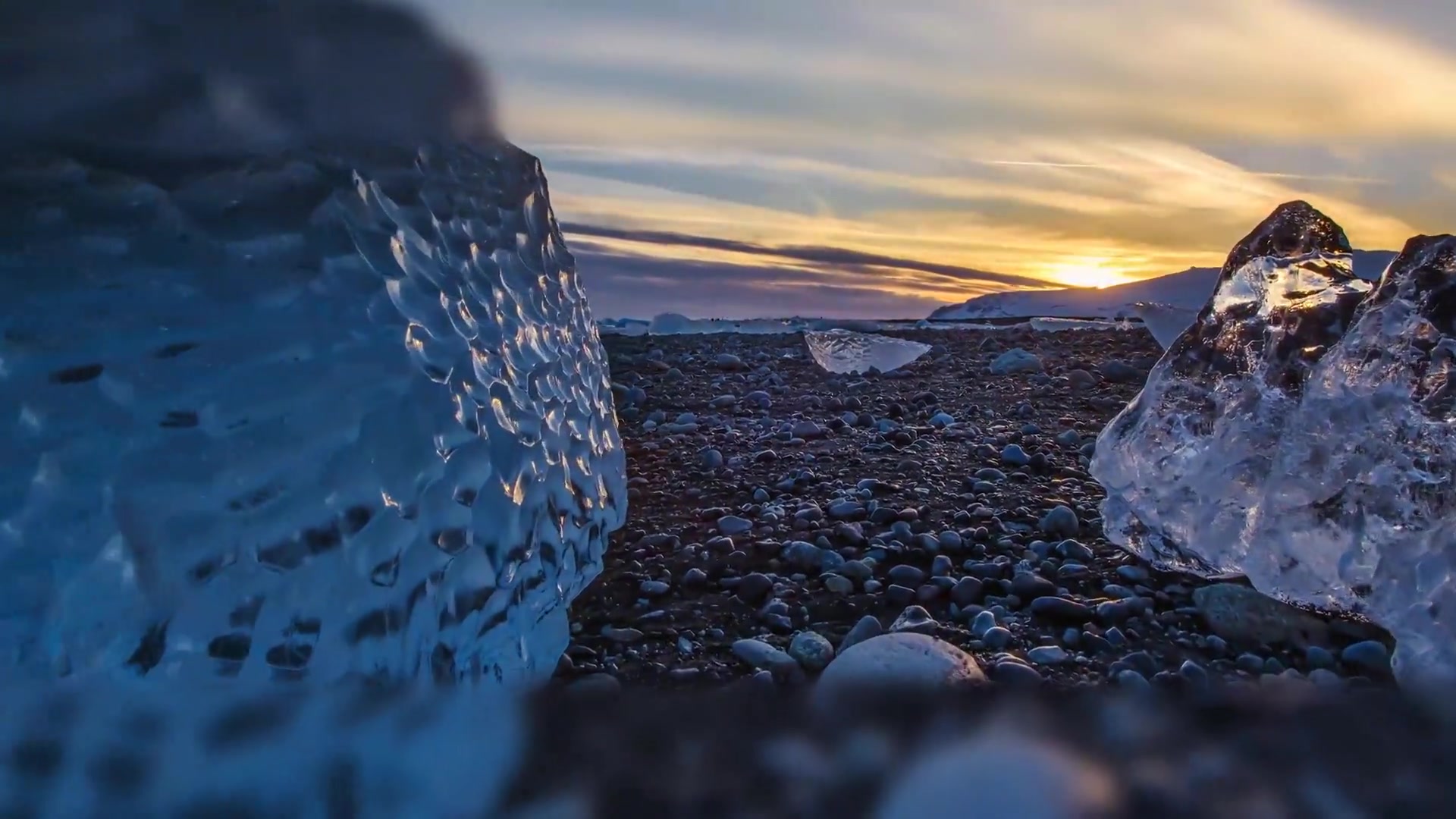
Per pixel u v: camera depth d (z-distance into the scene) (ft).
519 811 4.74
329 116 5.77
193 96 5.05
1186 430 8.14
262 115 5.37
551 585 6.66
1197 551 7.89
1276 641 6.91
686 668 6.46
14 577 3.98
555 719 5.57
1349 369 7.09
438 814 4.59
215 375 4.66
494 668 5.66
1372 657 6.55
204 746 4.18
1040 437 11.79
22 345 4.33
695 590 7.71
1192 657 6.68
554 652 6.51
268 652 4.43
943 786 4.93
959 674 6.01
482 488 5.75
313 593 4.64
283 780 4.29
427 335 5.72
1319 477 7.09
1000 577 7.78
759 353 18.29
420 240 6.15
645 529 8.89
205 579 4.34
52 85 4.69
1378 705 5.93
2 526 4.02
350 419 4.99
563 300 8.59
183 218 4.90
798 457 10.98
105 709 4.05
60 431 4.26
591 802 4.81
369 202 5.79
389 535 5.01
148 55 4.89
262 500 4.57
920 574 7.78
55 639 4.01
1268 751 5.41
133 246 4.73
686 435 12.25
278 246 5.12
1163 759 5.30
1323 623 6.98
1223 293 8.41
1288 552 7.18
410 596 5.08
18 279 4.45
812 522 8.83
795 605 7.41
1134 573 7.83
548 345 7.68
